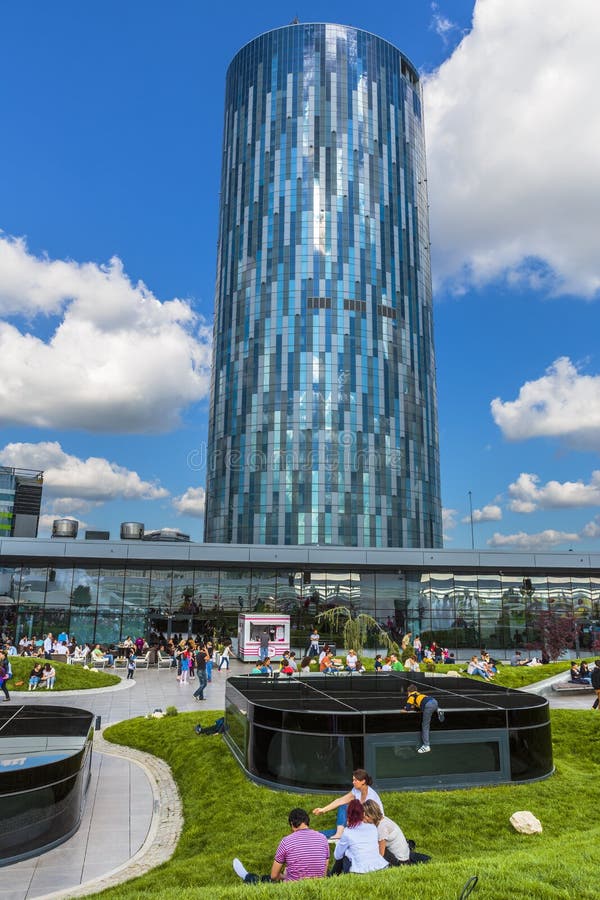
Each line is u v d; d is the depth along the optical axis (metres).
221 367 117.62
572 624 52.94
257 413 109.94
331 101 121.38
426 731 14.38
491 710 15.02
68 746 14.02
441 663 40.25
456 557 52.06
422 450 114.75
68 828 12.84
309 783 14.01
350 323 112.81
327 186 117.62
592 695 30.16
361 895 7.25
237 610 49.94
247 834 12.21
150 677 36.19
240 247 119.44
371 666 37.38
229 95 130.88
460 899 6.78
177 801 15.34
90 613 47.69
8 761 12.63
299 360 110.50
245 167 122.38
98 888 10.43
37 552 46.31
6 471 142.50
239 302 116.94
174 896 7.94
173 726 21.47
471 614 52.59
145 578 49.00
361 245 116.50
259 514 105.62
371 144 121.88
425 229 129.50
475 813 12.72
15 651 39.38
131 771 17.98
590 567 53.09
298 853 8.37
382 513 107.00
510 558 52.69
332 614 50.78
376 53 127.12
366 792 9.90
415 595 52.25
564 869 8.30
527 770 15.09
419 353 119.19
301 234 115.50
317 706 15.24
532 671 35.88
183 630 48.81
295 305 112.75
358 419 109.25
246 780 15.01
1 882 10.73
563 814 12.94
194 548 48.44
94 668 38.78
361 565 51.31
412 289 120.94
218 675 36.72
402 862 9.22
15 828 11.74
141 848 12.42
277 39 125.25
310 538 103.50
